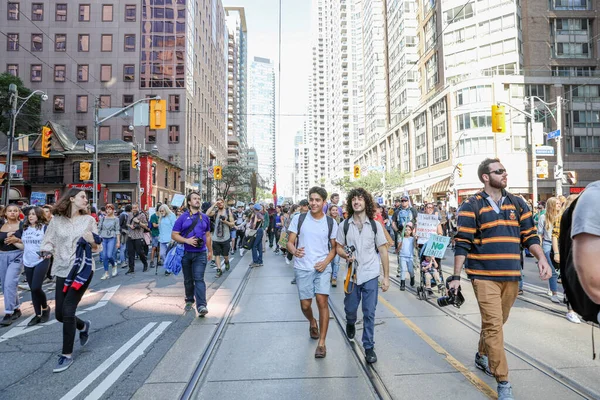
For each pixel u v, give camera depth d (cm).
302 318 607
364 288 435
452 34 4528
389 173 5275
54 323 609
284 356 446
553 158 4059
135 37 5341
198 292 627
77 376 400
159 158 4488
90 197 4259
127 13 5362
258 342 496
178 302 733
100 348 485
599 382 364
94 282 966
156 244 1245
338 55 12631
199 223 637
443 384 365
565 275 183
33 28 5247
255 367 416
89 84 5275
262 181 11406
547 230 687
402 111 6122
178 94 5400
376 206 462
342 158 12081
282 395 351
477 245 353
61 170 4341
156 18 5416
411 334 516
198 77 6319
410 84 5909
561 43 4241
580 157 4091
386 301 712
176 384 375
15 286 619
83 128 5231
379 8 8431
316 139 18575
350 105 12212
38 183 4309
